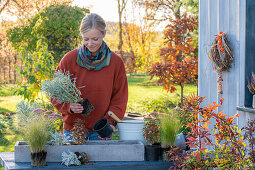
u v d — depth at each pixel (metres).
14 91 4.79
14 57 17.12
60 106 2.22
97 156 2.02
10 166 1.88
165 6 14.96
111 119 2.41
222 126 2.13
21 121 2.09
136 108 8.23
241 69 2.50
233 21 2.59
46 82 2.02
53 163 1.96
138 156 2.06
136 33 18.45
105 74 2.37
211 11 2.93
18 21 17.17
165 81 6.35
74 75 2.37
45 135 1.95
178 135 2.37
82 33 2.13
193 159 2.02
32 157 1.88
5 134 5.54
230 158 1.96
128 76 18.56
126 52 18.98
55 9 6.29
